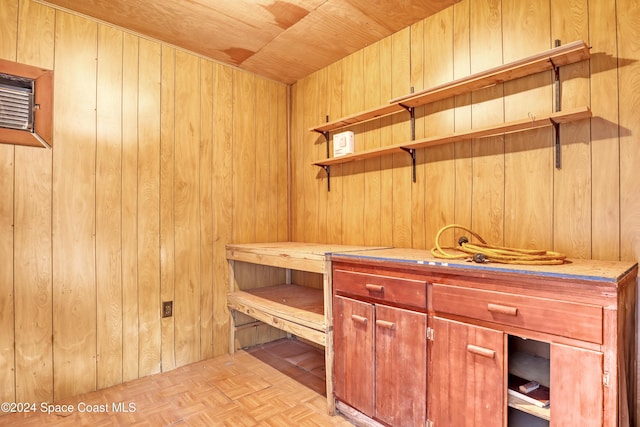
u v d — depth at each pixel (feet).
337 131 8.93
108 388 6.93
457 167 6.50
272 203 9.91
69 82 6.64
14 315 6.06
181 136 8.14
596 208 5.02
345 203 8.66
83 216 6.79
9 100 6.04
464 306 4.41
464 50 6.40
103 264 7.01
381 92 7.81
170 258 7.94
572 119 5.14
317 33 7.54
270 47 8.14
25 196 6.18
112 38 7.16
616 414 3.32
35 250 6.27
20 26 6.14
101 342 6.95
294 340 9.93
